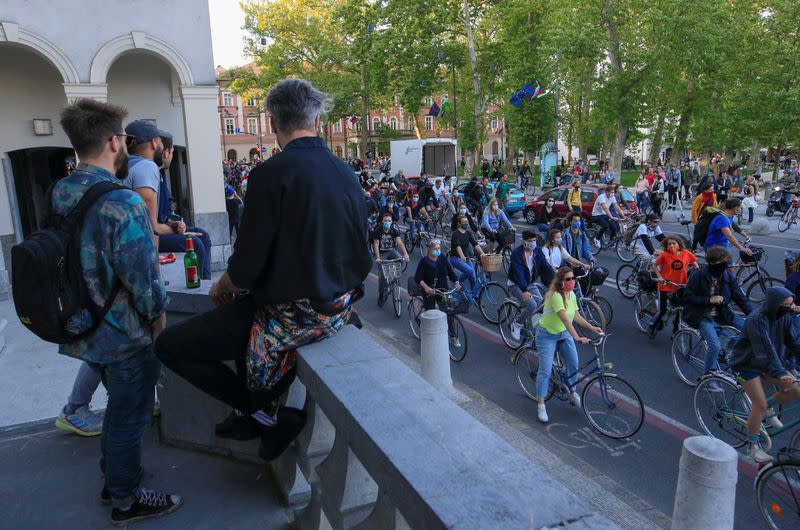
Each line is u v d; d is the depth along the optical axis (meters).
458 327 8.69
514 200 24.06
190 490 2.68
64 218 2.17
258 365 1.94
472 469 1.26
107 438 2.42
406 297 12.33
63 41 10.24
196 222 11.79
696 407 6.44
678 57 29.73
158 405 3.67
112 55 10.64
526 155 46.81
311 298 1.86
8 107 11.02
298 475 2.50
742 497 5.11
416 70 41.56
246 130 80.00
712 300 6.90
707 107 37.22
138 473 2.49
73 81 10.41
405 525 1.47
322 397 1.75
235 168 45.47
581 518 1.09
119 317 2.24
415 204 18.25
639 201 25.48
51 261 2.09
